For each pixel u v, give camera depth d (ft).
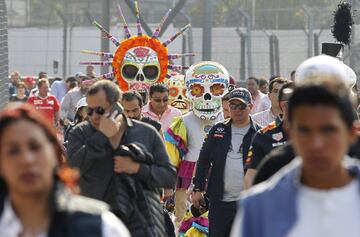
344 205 31.83
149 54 106.63
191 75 91.40
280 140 58.23
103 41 184.44
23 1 227.20
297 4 187.32
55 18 221.46
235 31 189.78
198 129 88.33
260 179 43.60
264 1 190.29
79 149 56.90
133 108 74.13
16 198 31.30
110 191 56.24
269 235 32.01
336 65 44.09
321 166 31.53
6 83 127.24
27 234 31.32
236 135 73.92
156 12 210.38
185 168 87.66
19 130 30.78
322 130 31.37
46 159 30.94
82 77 172.14
